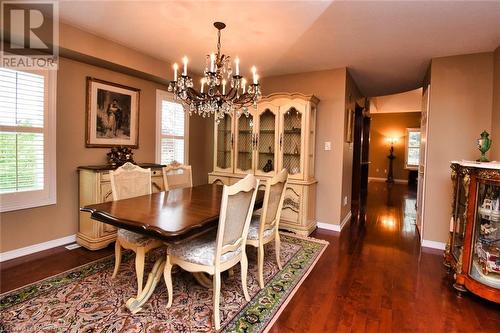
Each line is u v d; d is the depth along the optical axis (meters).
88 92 3.28
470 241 2.27
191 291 2.24
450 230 2.76
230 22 2.60
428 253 3.19
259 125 4.11
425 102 3.78
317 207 4.16
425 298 2.23
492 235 2.27
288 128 3.95
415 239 3.68
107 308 1.98
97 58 3.05
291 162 3.92
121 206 2.20
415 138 9.94
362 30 2.66
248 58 3.55
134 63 3.44
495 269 2.20
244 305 2.06
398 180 10.21
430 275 2.63
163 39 3.07
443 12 2.27
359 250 3.25
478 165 2.21
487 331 1.85
